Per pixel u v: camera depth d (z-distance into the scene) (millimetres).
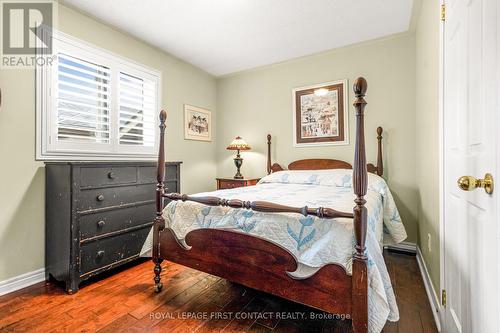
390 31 2715
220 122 4133
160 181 1916
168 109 3287
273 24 2572
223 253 1580
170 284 2002
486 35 862
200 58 3396
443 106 1429
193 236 1706
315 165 3254
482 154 903
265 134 3723
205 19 2477
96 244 2018
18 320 1539
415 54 2717
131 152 2793
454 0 1221
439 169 1505
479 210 938
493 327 815
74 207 1878
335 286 1201
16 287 1919
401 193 2799
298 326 1488
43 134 2078
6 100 1889
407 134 2773
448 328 1320
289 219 1374
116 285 1985
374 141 2939
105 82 2592
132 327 1473
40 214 2062
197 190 3766
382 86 2908
